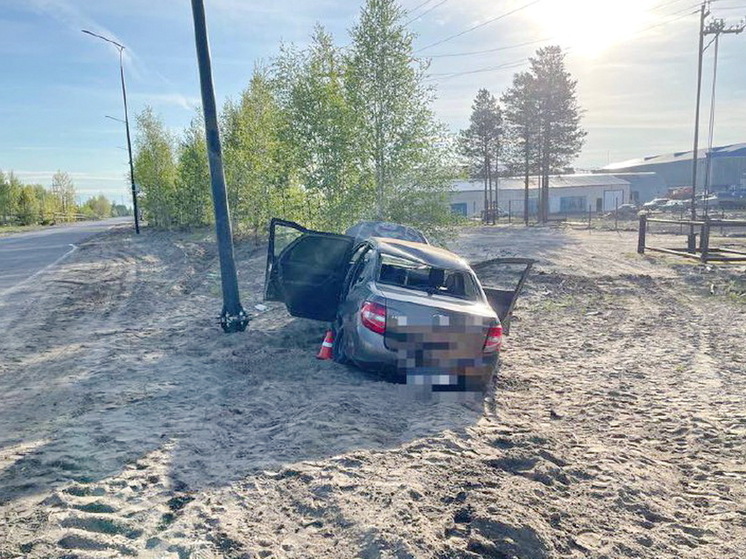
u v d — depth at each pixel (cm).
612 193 7862
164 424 490
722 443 497
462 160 1459
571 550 311
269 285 833
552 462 430
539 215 5241
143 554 292
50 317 1006
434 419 519
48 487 368
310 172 1503
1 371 662
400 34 1406
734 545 330
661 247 2377
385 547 292
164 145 4125
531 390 648
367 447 442
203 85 827
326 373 651
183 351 759
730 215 4566
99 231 4425
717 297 1288
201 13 815
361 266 689
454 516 330
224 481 379
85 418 504
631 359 802
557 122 5344
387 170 1435
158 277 1567
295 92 1496
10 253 2339
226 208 852
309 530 319
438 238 1478
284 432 472
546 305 1213
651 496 388
